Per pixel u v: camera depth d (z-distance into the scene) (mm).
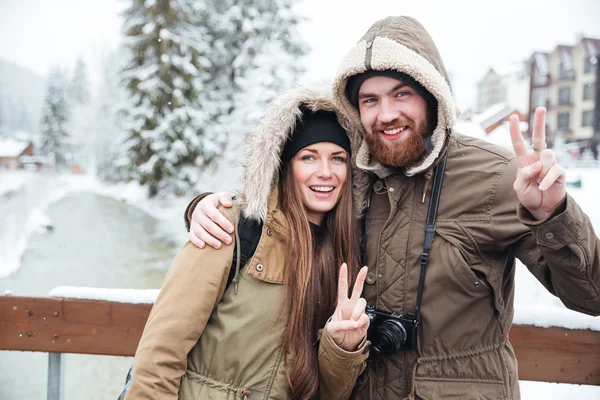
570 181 15688
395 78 1596
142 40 20547
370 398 1692
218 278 1533
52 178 35875
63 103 52719
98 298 2244
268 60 17031
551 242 1348
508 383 1635
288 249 1629
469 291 1604
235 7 21406
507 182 1580
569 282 1418
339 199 1764
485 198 1600
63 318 2240
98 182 34875
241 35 21250
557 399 2812
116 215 18141
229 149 16297
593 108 43812
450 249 1603
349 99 1747
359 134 1774
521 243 1575
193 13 21562
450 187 1656
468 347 1628
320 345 1576
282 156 1743
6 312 2256
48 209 19281
